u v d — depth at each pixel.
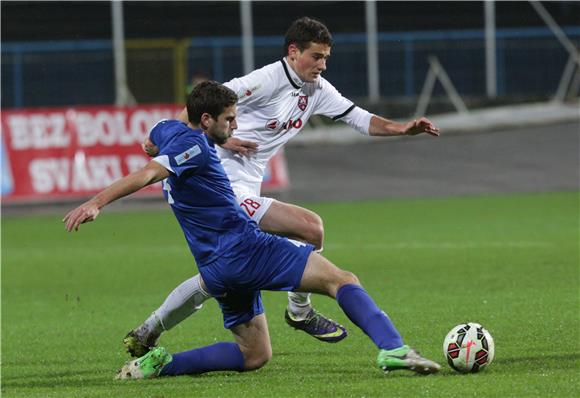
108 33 113.31
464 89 118.62
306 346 28.34
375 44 112.50
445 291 37.44
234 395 21.77
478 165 91.88
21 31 111.38
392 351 21.73
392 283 39.94
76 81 108.44
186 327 32.62
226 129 22.89
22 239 60.69
